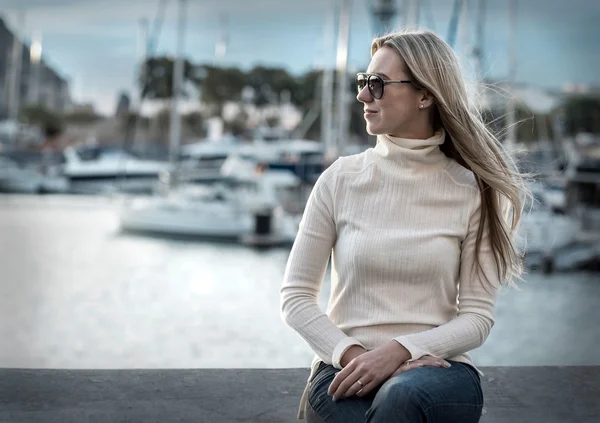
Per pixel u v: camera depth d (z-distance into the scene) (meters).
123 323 18.45
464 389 2.15
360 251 2.30
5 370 3.47
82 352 15.48
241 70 70.44
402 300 2.30
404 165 2.36
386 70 2.35
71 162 49.47
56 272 25.73
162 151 57.66
